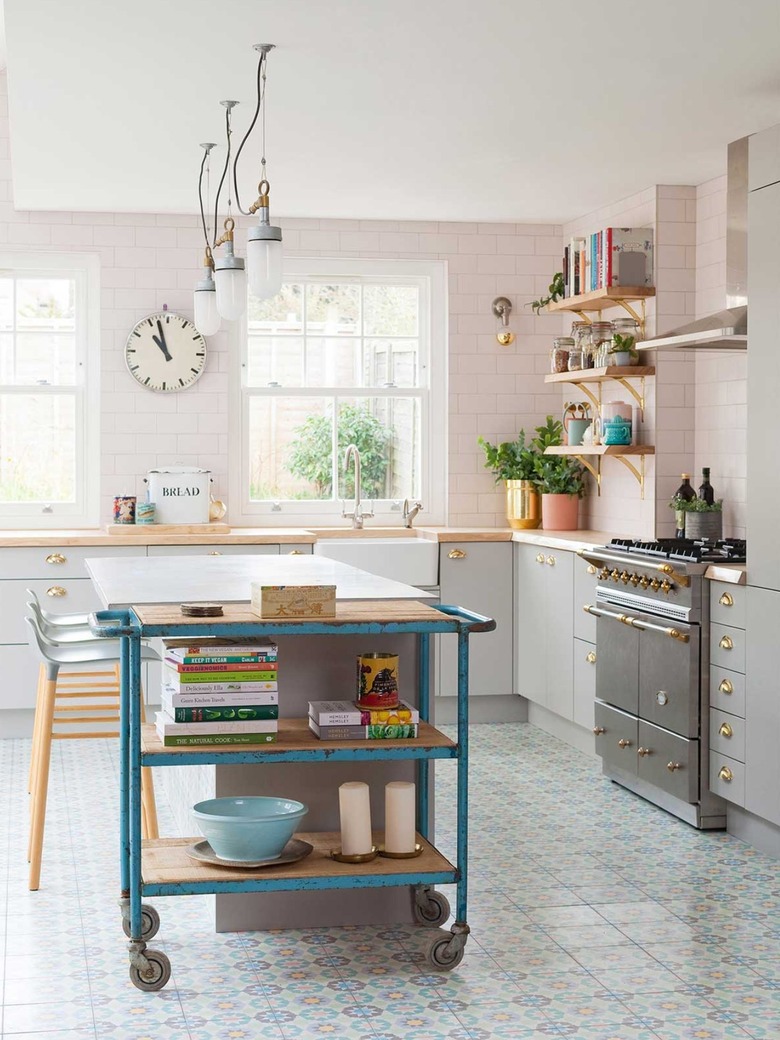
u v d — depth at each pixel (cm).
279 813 354
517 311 743
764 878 420
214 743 328
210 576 438
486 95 467
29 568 636
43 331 714
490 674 676
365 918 376
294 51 416
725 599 456
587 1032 298
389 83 452
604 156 561
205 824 333
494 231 738
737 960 346
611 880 416
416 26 392
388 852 345
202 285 487
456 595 673
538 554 645
